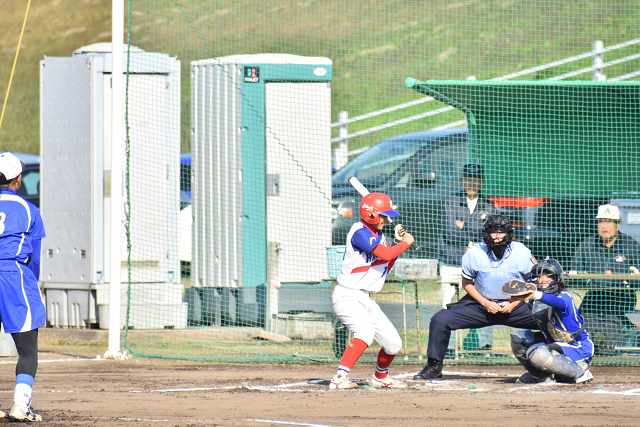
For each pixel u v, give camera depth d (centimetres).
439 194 4488
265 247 4038
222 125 4112
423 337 3841
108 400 2331
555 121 4519
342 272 2586
